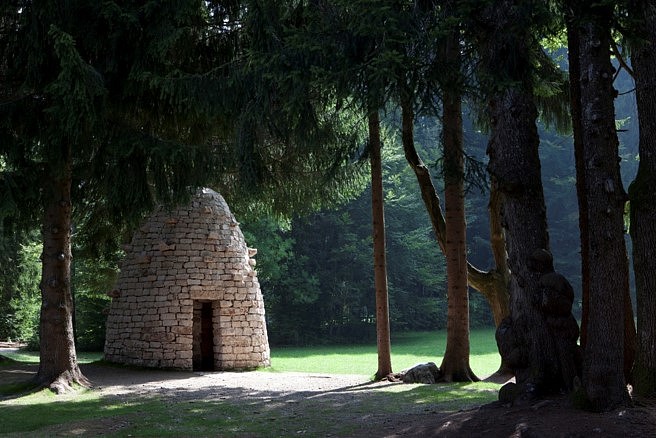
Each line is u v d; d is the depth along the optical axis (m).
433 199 17.52
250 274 20.03
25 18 12.77
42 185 13.95
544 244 9.55
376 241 16.78
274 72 9.38
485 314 50.34
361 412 10.87
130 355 19.06
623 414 7.45
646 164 9.02
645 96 9.02
